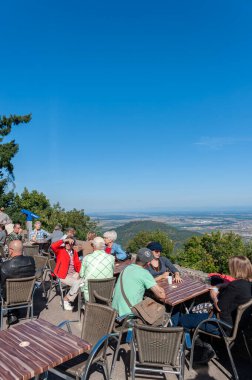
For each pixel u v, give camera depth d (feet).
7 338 7.55
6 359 6.56
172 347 8.05
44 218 61.57
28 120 63.16
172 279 13.94
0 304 14.23
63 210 71.87
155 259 14.64
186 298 11.46
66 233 22.56
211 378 9.78
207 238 90.79
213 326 10.41
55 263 17.79
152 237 110.83
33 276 13.32
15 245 13.52
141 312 10.05
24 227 60.44
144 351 8.20
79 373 7.88
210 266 83.97
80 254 23.18
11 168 63.46
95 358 8.57
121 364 10.37
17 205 63.62
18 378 5.87
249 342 10.09
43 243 26.68
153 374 9.87
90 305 9.62
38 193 65.21
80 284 14.84
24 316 14.55
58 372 7.98
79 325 13.65
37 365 6.31
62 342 7.34
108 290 13.43
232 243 87.10
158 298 11.37
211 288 11.66
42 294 17.92
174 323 12.42
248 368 10.40
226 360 10.91
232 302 10.03
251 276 10.39
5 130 61.87
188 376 9.86
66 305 15.42
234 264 10.56
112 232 19.29
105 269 13.52
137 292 10.73
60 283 15.83
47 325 8.34
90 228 75.25
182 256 90.94
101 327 9.17
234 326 9.73
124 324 9.70
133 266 11.19
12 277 13.03
